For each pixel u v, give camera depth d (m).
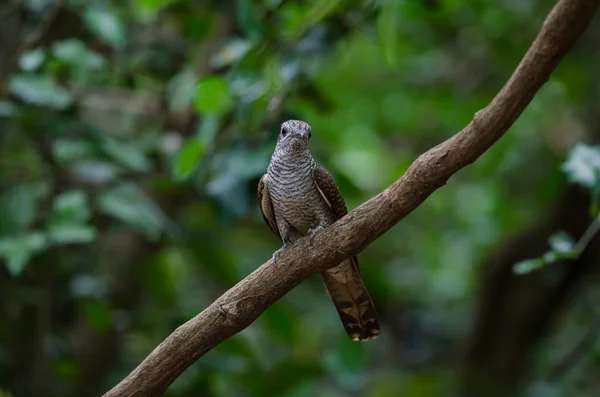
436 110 16.97
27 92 9.48
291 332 11.93
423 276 18.78
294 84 9.73
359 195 10.50
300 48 9.54
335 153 12.88
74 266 11.58
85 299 10.89
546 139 16.22
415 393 15.11
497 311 14.69
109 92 11.84
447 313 18.64
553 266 14.08
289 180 8.33
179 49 11.80
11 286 11.09
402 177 6.18
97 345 12.58
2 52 11.62
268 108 9.58
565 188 13.26
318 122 12.94
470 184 18.48
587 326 17.14
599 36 14.91
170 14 11.91
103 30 9.90
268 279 6.64
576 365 15.19
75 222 9.06
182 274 14.90
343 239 6.46
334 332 15.96
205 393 11.41
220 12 11.44
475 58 16.11
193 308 12.44
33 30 11.10
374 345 18.20
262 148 9.41
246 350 11.44
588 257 13.77
